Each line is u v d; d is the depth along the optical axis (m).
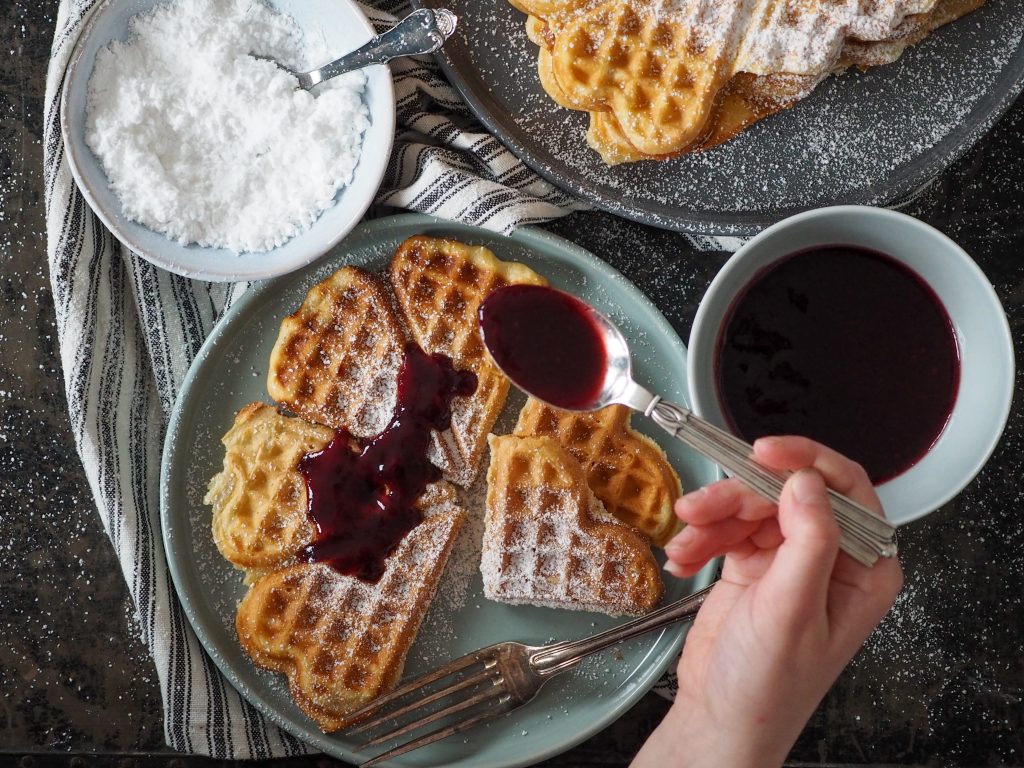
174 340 0.63
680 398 0.61
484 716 0.58
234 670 0.60
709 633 0.53
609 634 0.57
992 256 0.64
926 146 0.61
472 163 0.63
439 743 0.60
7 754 0.62
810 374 0.57
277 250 0.60
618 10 0.58
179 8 0.59
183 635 0.61
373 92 0.60
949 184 0.64
